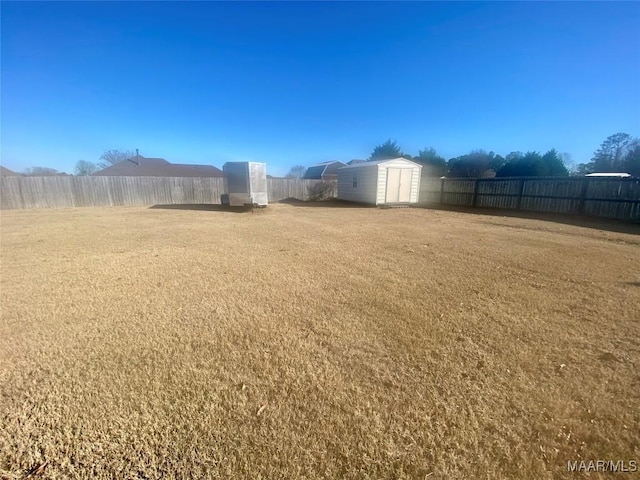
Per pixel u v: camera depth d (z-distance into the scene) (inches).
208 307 125.1
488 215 458.0
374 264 188.1
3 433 62.7
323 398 73.8
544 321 113.4
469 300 132.8
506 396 74.3
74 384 77.7
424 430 64.5
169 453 58.9
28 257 201.6
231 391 76.0
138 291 142.4
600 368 85.4
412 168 621.6
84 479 53.8
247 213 476.4
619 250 225.5
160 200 639.1
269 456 58.5
